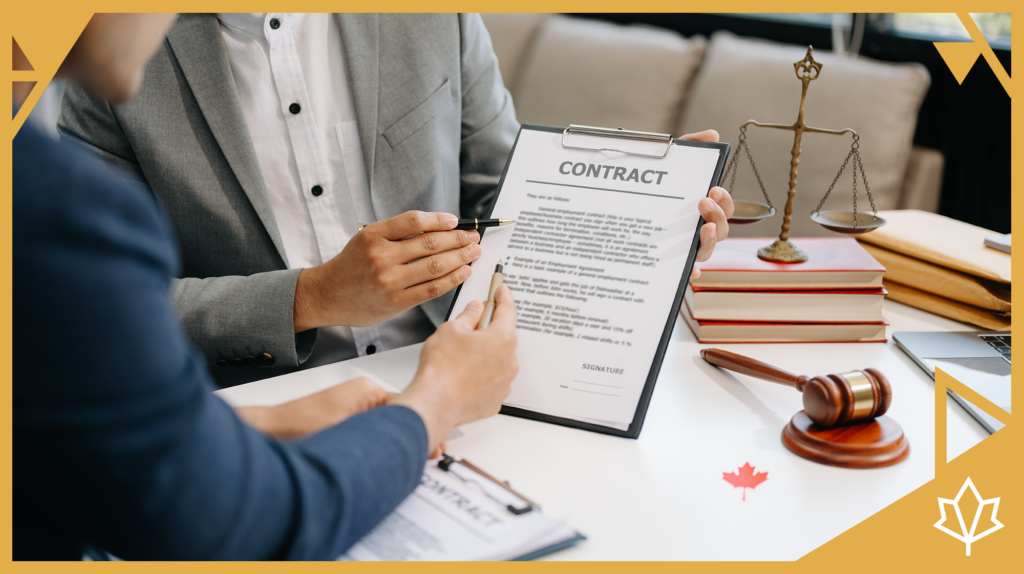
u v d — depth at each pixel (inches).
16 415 19.9
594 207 41.1
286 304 43.8
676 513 30.4
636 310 38.3
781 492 31.8
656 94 101.6
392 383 41.4
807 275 47.0
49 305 19.2
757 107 93.7
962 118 96.0
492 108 61.9
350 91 53.9
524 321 39.4
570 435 36.4
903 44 101.1
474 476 30.9
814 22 110.2
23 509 22.6
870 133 88.2
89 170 20.5
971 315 50.1
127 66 22.4
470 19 59.2
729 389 41.1
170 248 22.8
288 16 50.8
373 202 54.4
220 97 49.0
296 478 23.7
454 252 40.6
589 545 28.4
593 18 127.6
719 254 50.1
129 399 20.1
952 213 99.3
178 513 21.1
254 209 50.6
